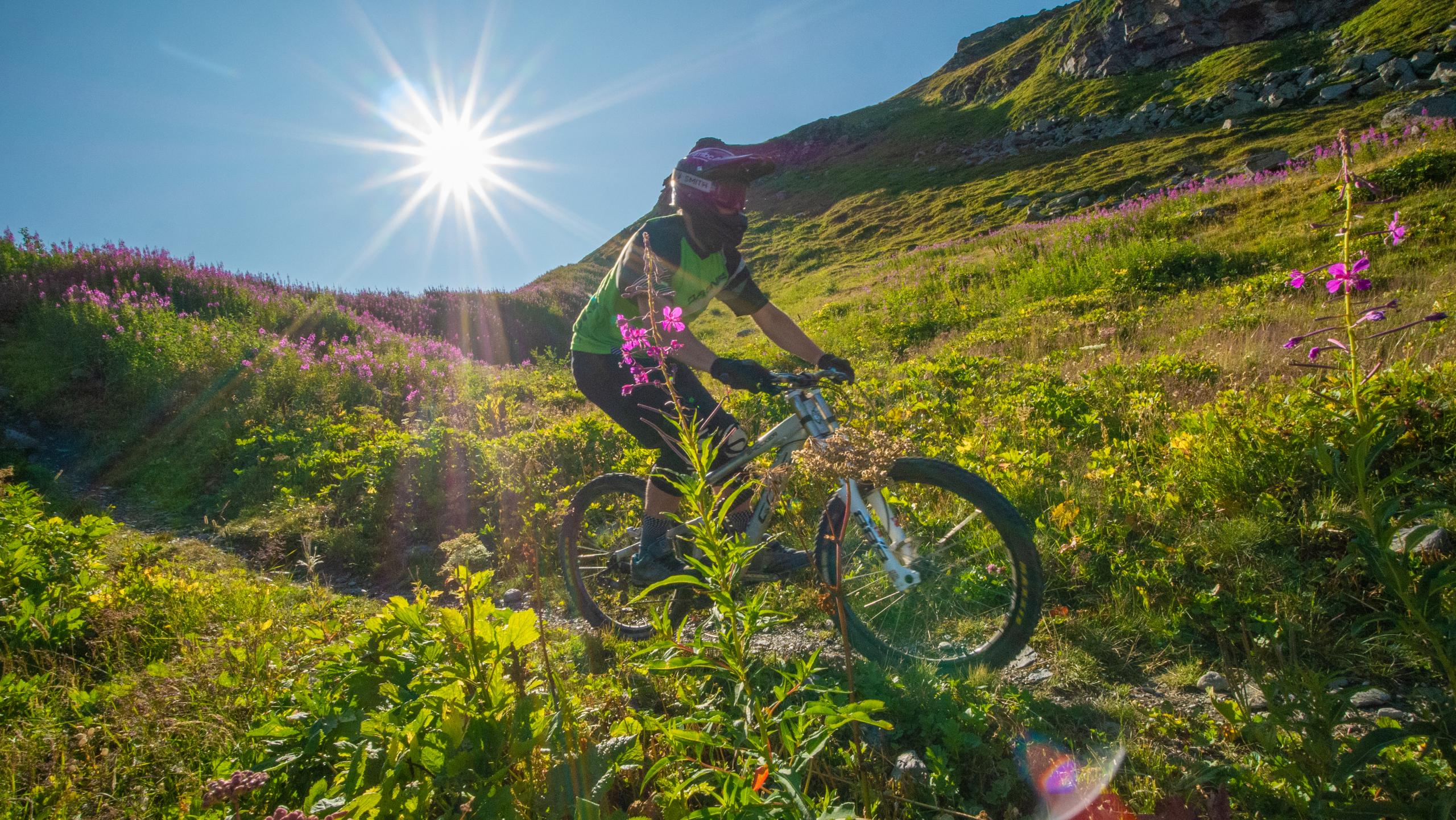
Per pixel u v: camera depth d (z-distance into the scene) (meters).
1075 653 2.55
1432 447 3.17
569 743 1.62
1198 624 2.65
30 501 4.42
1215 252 11.79
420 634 1.97
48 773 1.97
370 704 1.86
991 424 4.87
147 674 2.42
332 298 16.64
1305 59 40.53
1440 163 12.04
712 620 1.68
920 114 67.50
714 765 1.61
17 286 12.17
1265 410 3.75
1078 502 3.52
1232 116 38.06
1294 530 2.94
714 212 2.73
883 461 1.87
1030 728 2.17
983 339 9.51
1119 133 43.41
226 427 7.94
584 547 3.43
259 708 2.10
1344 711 1.51
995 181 41.34
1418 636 1.42
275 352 10.27
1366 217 11.18
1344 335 3.24
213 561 4.46
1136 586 2.88
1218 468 3.38
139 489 6.67
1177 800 1.55
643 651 1.74
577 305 21.84
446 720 1.64
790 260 39.44
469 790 1.58
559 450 5.84
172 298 13.48
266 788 1.73
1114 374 5.80
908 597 2.70
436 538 4.89
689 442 1.79
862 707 1.41
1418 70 31.97
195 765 1.96
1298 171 17.27
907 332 12.12
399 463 5.92
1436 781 1.56
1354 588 2.61
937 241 33.44
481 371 12.80
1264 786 1.72
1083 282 12.52
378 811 1.46
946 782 1.90
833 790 1.93
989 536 2.93
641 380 2.15
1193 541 3.03
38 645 2.80
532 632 1.79
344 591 4.31
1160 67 50.28
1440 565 1.39
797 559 2.73
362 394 9.91
